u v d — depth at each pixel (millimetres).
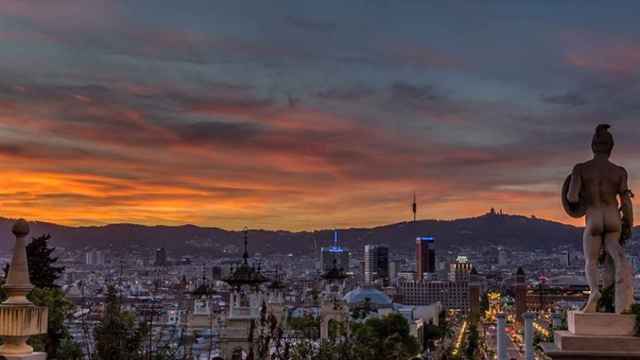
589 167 26000
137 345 37406
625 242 25969
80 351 40562
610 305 25578
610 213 25703
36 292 59438
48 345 47594
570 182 26281
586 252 25922
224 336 71500
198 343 73188
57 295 63469
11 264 22672
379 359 84188
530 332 72250
